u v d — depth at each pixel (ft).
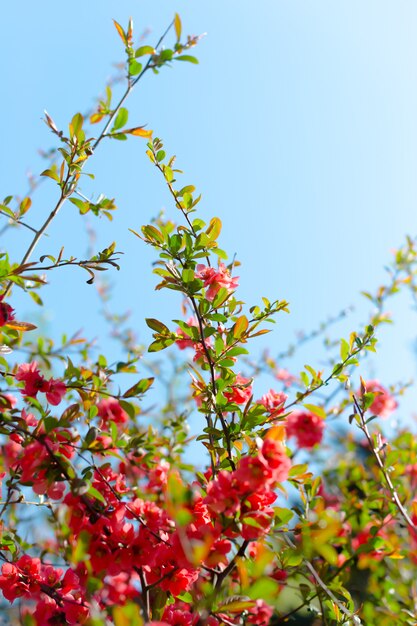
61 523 3.03
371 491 3.70
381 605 3.42
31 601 3.19
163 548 2.84
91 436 2.84
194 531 2.67
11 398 3.29
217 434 3.05
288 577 3.36
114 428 3.09
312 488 3.24
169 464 3.59
